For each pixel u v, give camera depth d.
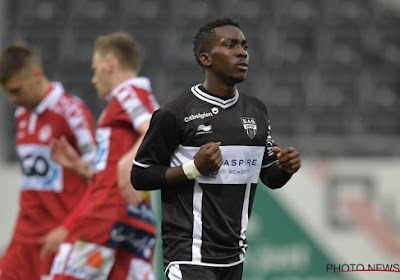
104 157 15.59
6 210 23.06
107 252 15.50
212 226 10.84
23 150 17.36
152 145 10.93
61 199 17.22
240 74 10.81
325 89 34.28
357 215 22.58
